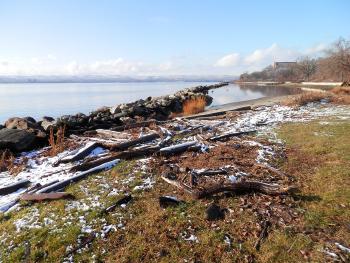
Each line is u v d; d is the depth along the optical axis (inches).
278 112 733.3
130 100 1972.2
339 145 403.5
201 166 361.7
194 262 205.9
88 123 675.4
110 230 243.9
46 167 403.2
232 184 285.6
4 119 1095.6
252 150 415.5
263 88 2613.2
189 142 445.7
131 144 464.8
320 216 242.5
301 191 285.1
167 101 1133.7
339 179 300.5
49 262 215.6
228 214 254.4
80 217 262.7
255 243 217.5
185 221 247.6
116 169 363.3
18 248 231.6
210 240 224.4
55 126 582.6
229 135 498.3
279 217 246.2
